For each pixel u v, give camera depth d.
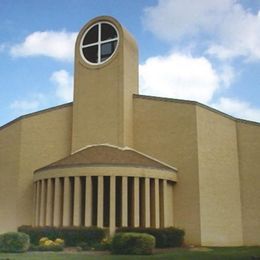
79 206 29.77
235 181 35.44
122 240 23.94
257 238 34.38
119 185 30.88
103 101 35.84
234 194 35.03
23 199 37.72
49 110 39.03
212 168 33.62
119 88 35.41
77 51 37.97
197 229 31.42
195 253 24.36
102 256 22.05
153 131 34.81
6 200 38.75
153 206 30.80
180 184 32.81
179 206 32.44
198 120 33.28
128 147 34.81
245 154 36.16
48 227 28.95
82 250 26.16
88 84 36.81
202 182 32.41
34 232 29.11
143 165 30.75
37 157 38.34
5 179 39.44
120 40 36.28
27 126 39.19
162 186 31.59
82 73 37.31
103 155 31.69
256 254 23.67
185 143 33.28
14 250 24.08
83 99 36.72
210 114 34.56
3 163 40.09
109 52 37.00
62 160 32.78
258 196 35.03
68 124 38.12
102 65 36.50
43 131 38.72
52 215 31.27
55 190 31.03
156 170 31.23
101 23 37.84
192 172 32.50
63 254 23.28
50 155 38.06
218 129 35.03
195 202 31.91
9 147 39.97
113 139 34.69
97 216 29.38
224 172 34.59
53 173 31.42
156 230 28.00
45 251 25.34
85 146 35.69
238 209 35.06
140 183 30.97
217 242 32.44
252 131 36.25
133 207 29.94
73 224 29.55
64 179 30.73
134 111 35.97
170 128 34.16
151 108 35.34
